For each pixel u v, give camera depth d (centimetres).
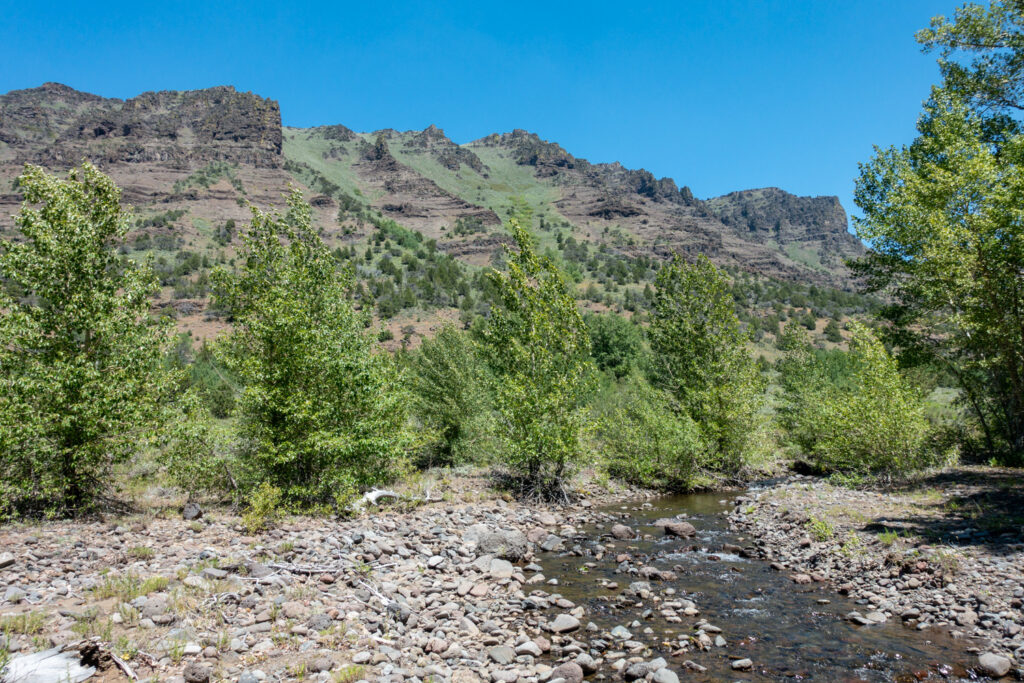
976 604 841
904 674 677
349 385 1462
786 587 1028
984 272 1677
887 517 1325
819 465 2338
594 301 12656
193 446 1318
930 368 2533
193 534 1056
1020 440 2044
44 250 1195
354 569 957
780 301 15862
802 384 3184
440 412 2380
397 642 698
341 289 1662
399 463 1758
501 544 1225
